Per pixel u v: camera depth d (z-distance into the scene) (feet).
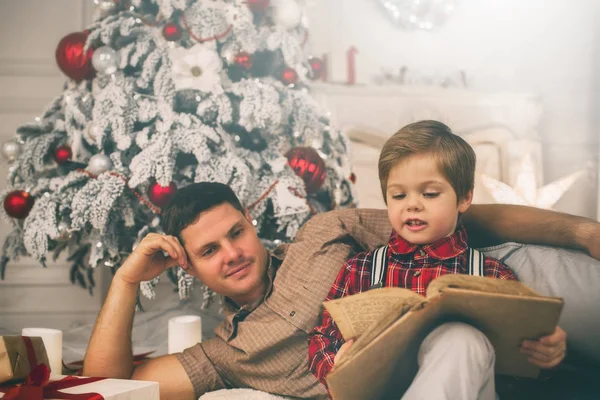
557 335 2.95
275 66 5.54
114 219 5.09
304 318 3.95
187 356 4.08
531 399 3.46
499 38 7.53
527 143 7.17
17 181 5.31
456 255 3.64
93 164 4.86
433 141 3.67
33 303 7.11
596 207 7.13
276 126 5.25
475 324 2.99
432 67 7.50
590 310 3.39
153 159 4.74
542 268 3.58
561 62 7.40
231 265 4.08
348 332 3.07
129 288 4.03
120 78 5.06
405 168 3.67
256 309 4.09
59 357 4.37
